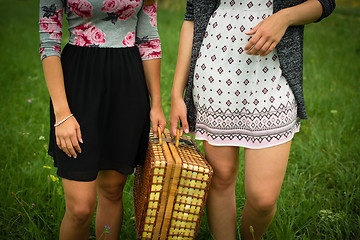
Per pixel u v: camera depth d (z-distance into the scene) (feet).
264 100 6.40
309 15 6.15
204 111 6.85
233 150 6.91
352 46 29.30
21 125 13.47
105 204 7.30
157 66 7.14
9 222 8.16
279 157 6.54
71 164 6.22
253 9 6.33
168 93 16.63
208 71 6.67
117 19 6.41
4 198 8.91
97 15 6.28
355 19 48.78
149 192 6.27
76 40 6.42
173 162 6.29
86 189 6.29
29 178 9.86
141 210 6.55
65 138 6.05
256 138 6.50
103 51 6.40
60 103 6.05
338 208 9.16
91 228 8.45
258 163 6.57
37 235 7.68
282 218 8.64
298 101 6.63
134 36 6.76
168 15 46.34
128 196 9.24
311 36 33.27
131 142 6.67
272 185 6.56
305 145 12.55
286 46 6.35
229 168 6.98
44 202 9.25
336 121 14.69
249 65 6.40
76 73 6.31
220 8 6.64
